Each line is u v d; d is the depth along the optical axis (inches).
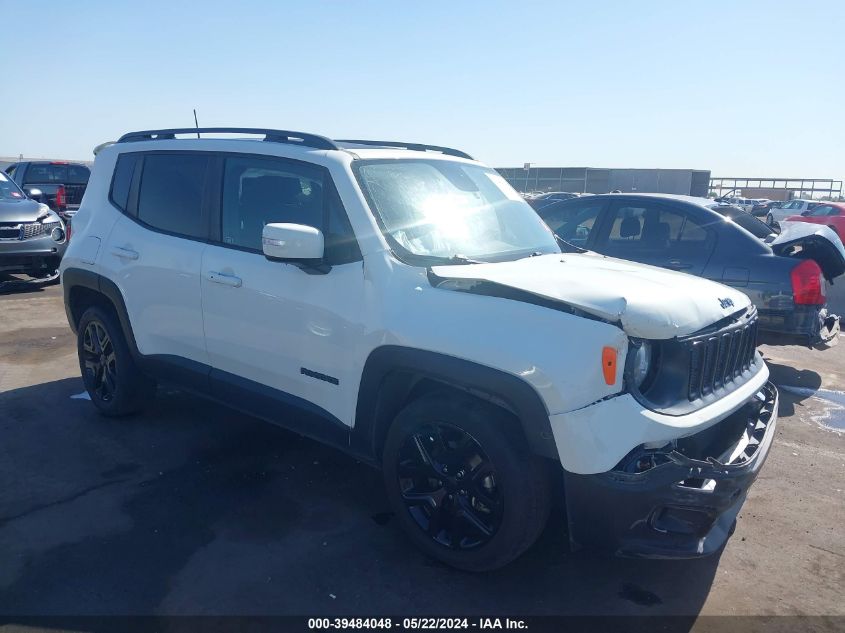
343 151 149.9
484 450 119.9
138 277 179.9
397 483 134.0
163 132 191.2
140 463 173.2
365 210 138.7
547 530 148.0
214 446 184.1
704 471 109.0
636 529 111.0
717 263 251.4
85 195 205.9
